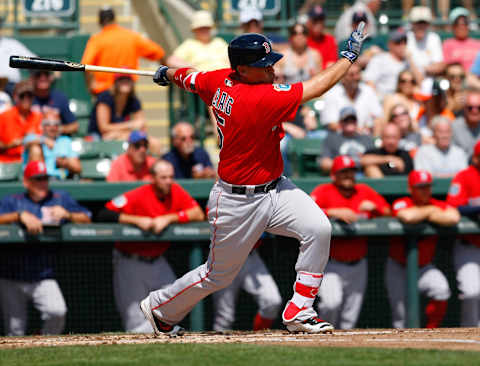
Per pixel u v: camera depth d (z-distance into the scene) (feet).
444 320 85.66
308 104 107.45
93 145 100.22
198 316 82.23
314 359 42.32
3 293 82.23
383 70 115.55
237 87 48.06
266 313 82.43
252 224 49.73
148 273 82.43
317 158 99.50
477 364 40.09
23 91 97.19
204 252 84.58
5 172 91.86
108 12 110.42
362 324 85.35
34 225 81.66
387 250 84.94
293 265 85.71
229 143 48.37
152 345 50.03
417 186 83.71
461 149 95.76
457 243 85.40
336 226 82.64
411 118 103.96
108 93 104.68
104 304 84.17
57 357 46.01
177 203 83.51
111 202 83.10
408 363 40.57
